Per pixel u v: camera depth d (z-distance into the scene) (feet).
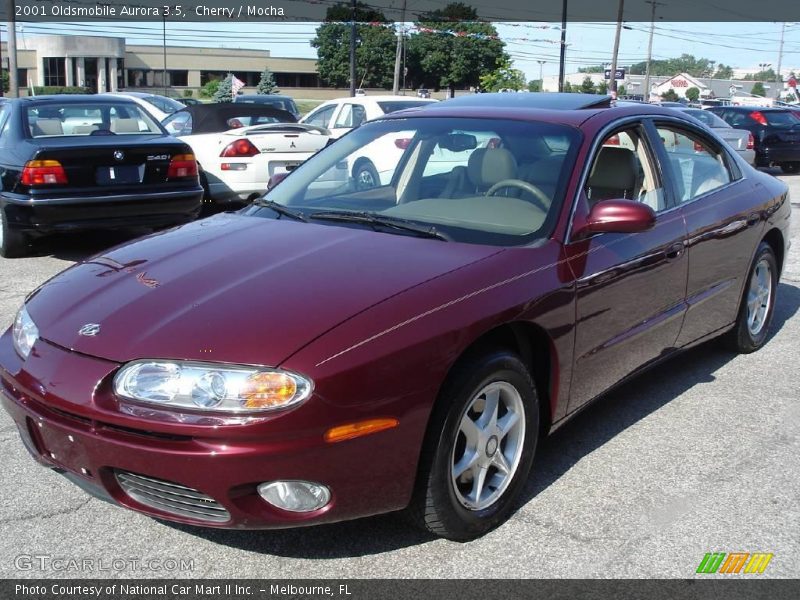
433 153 13.07
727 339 17.02
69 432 8.98
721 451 12.72
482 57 193.88
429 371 9.11
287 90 287.69
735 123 62.54
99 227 24.61
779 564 9.72
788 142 61.00
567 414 11.56
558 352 10.87
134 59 268.00
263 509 8.73
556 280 10.73
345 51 207.21
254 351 8.61
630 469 12.07
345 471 8.74
